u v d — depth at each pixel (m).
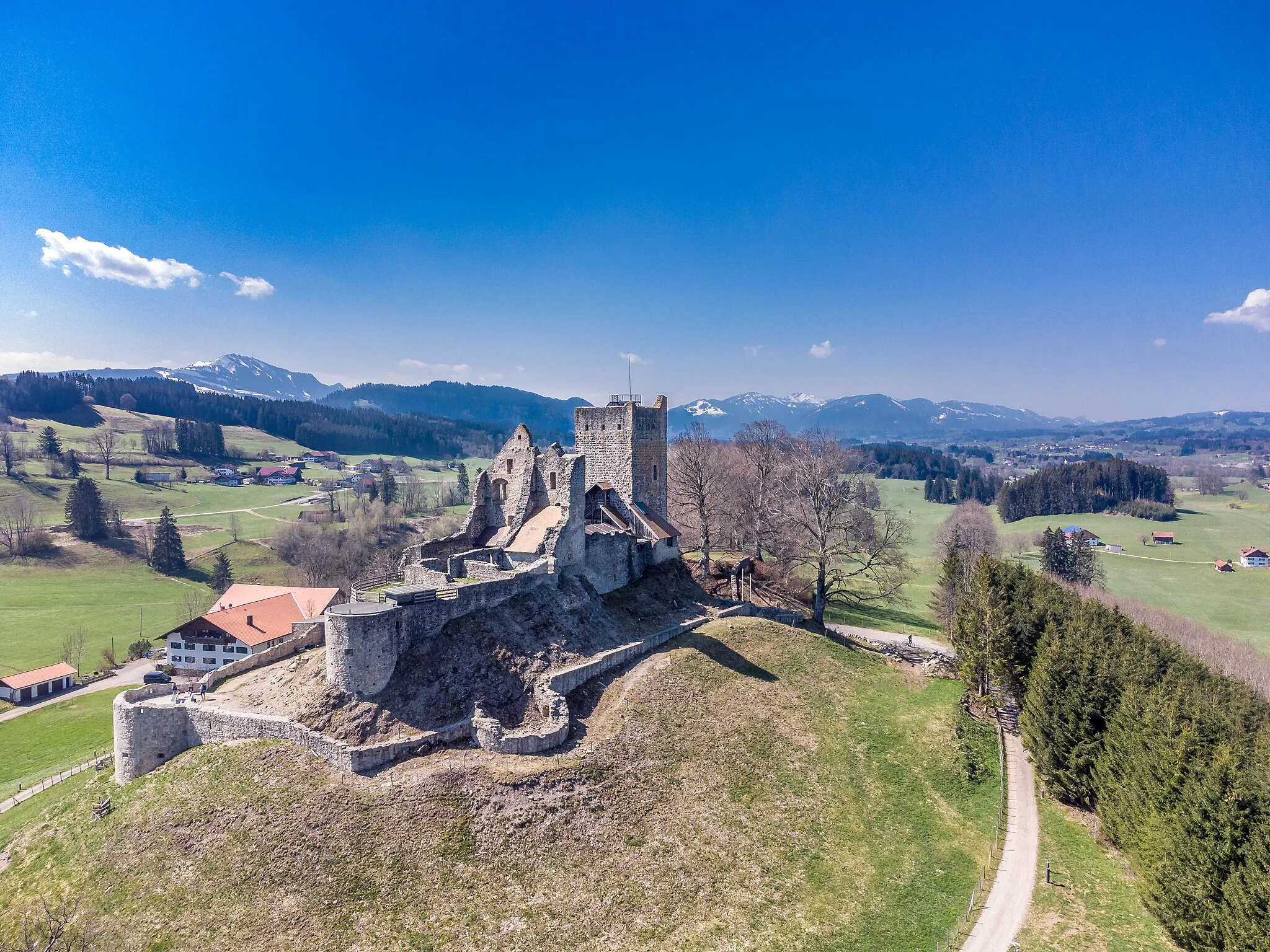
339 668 41.88
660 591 67.62
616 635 55.94
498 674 45.28
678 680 51.84
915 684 62.41
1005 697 60.16
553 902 33.25
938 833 41.28
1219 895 29.50
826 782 44.91
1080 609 57.84
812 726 50.84
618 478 72.88
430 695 42.56
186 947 30.27
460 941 31.00
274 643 82.06
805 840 39.41
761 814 40.91
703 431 128.25
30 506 156.12
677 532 76.06
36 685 77.94
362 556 145.88
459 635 46.34
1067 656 45.62
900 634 81.75
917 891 36.22
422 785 37.16
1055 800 45.03
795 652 61.56
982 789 45.97
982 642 55.81
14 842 39.31
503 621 49.25
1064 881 36.94
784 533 90.94
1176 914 30.84
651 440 75.38
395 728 40.38
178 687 48.22
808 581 97.19
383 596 46.12
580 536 59.72
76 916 32.09
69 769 54.78
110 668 88.00
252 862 33.81
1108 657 46.81
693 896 34.62
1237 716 42.62
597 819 37.91
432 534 163.25
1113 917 33.88
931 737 51.47
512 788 37.81
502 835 35.75
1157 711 37.69
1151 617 92.94
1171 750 34.34
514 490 63.97
